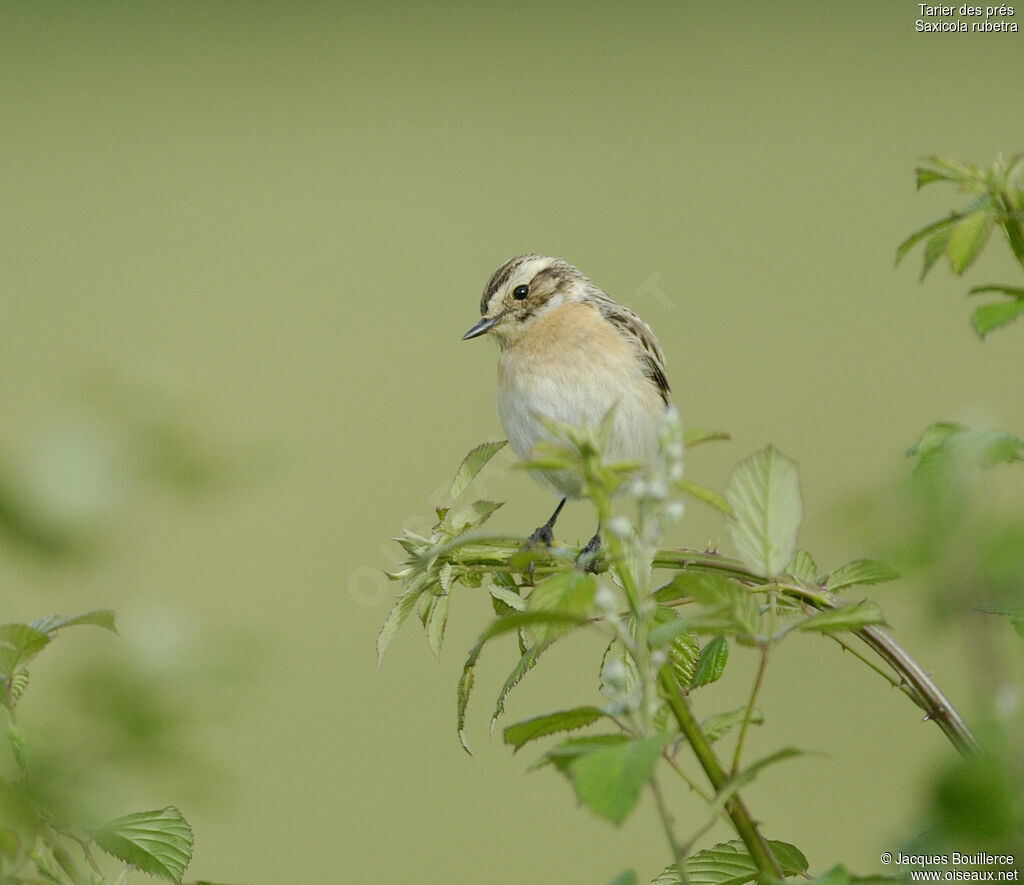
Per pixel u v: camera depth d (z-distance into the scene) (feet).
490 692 48.88
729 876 10.77
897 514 7.16
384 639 13.74
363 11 147.02
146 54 135.03
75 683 8.00
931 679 11.56
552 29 139.64
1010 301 9.99
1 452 7.68
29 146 114.73
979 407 9.15
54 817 8.11
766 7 135.85
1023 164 11.03
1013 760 6.66
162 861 8.78
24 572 7.75
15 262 92.63
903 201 89.76
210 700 8.07
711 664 12.58
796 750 8.26
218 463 7.98
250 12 145.07
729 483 10.52
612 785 7.89
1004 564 6.89
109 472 7.77
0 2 138.41
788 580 12.01
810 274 80.02
